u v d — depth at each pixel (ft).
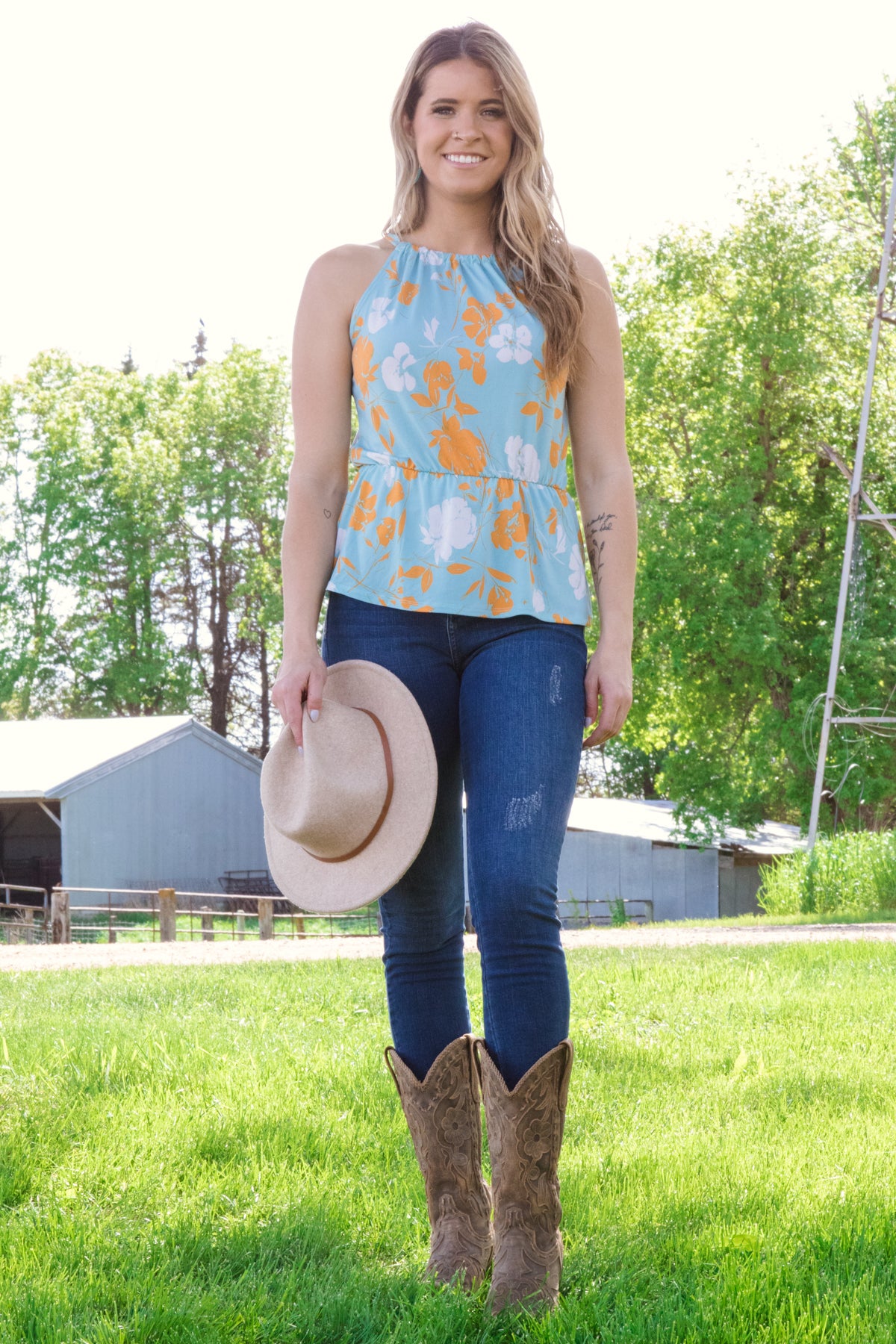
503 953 7.91
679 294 102.89
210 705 161.17
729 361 95.25
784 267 95.50
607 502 9.07
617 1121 13.25
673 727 100.22
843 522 96.27
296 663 8.44
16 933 77.71
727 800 93.45
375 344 8.71
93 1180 10.73
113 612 150.82
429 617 8.48
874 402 97.66
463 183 8.76
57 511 149.07
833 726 89.86
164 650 148.15
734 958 32.12
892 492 97.96
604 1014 21.26
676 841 95.50
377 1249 9.23
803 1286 7.78
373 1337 7.36
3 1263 8.48
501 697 8.16
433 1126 8.63
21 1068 15.51
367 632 8.63
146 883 99.40
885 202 104.01
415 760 8.23
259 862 110.52
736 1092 14.79
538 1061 7.85
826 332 96.84
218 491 146.41
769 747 92.27
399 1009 8.86
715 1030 19.60
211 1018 21.42
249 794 109.70
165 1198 10.29
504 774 7.98
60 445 150.30
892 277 84.64
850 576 92.07
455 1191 8.60
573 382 9.25
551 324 8.68
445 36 8.79
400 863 8.15
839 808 93.40
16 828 112.78
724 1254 8.55
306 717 8.36
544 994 7.89
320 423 8.99
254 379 151.33
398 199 9.13
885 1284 7.89
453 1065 8.62
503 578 8.44
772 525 96.22
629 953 34.60
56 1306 7.58
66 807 93.97
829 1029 19.61
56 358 157.99
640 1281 8.27
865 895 66.23
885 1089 14.75
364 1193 10.28
